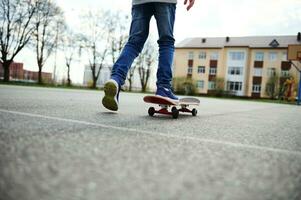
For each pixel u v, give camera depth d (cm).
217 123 273
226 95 5066
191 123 258
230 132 210
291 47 2281
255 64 5250
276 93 4766
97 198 64
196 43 5803
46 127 169
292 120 374
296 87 4503
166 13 313
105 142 135
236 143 160
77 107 349
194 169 95
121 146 128
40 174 79
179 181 81
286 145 164
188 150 129
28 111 255
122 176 82
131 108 410
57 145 119
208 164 104
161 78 311
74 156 102
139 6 317
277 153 136
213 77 5550
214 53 5562
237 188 78
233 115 409
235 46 5356
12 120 188
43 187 69
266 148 149
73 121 208
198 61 5700
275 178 90
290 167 107
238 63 5350
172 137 166
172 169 93
